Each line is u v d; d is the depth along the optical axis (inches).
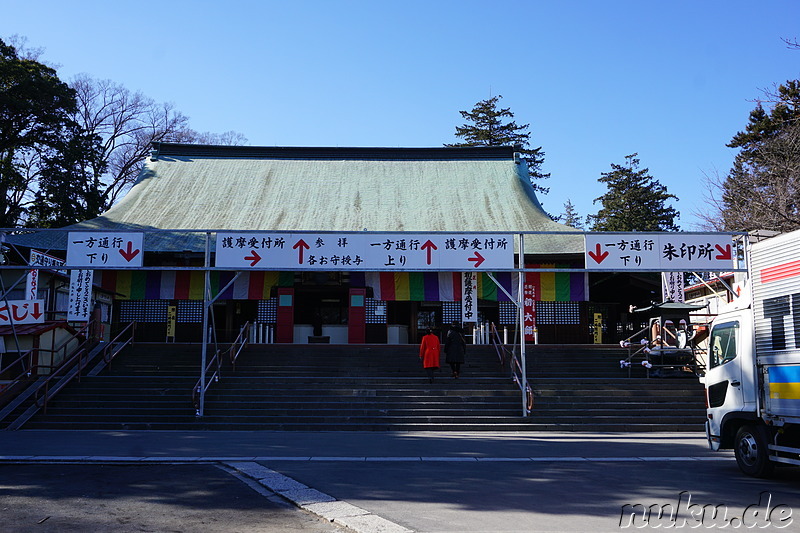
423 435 641.0
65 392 757.9
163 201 1278.3
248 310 1189.1
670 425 691.4
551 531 276.1
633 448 553.6
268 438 604.7
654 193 2096.5
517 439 614.2
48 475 406.9
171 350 912.3
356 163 1435.8
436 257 683.4
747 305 452.1
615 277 1175.0
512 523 289.0
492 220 1229.1
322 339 1133.7
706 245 669.3
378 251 683.4
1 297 850.1
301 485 366.0
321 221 1215.6
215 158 1440.7
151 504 325.4
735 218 1184.8
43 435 617.6
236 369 851.4
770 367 411.2
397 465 456.1
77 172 1531.7
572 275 953.5
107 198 1870.1
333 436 625.0
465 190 1342.3
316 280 1150.3
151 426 681.6
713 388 470.9
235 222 1204.5
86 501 331.3
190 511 311.0
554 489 369.4
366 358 902.4
